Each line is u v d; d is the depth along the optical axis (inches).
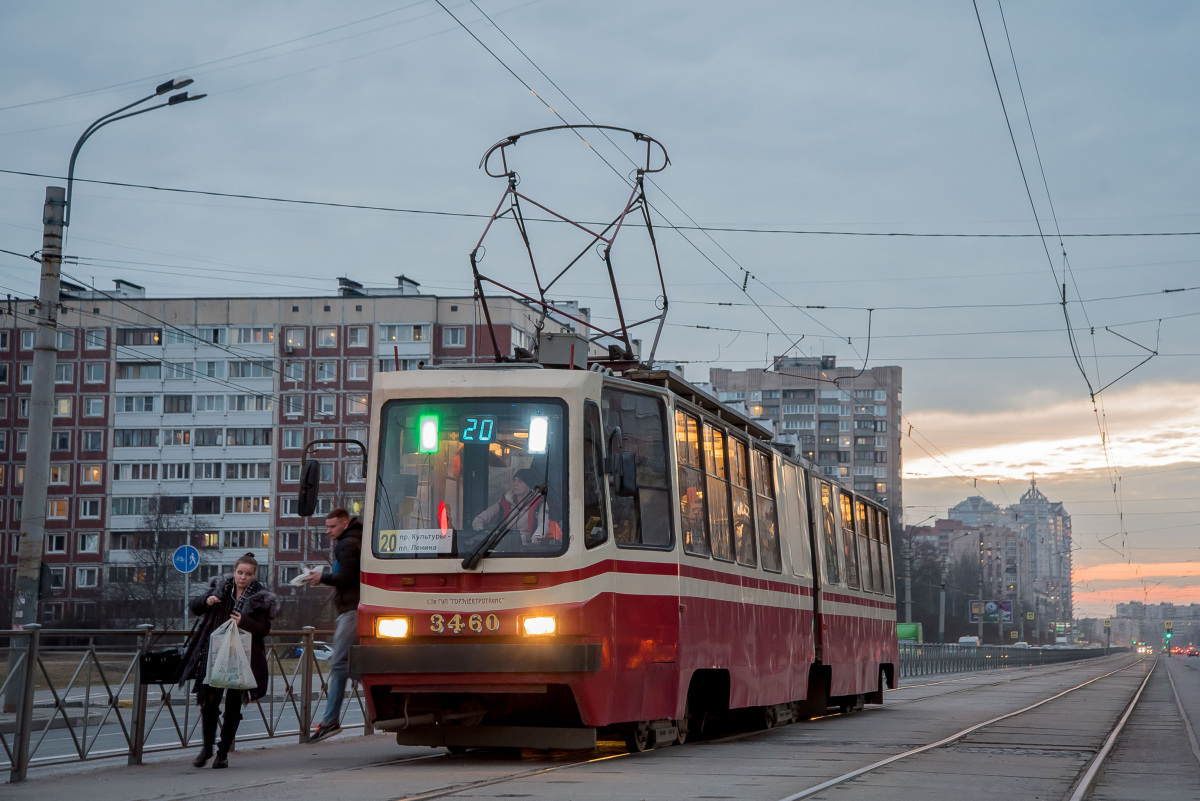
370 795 335.0
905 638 2183.8
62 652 402.6
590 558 423.5
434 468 433.1
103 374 3523.6
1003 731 649.0
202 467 3454.7
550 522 422.6
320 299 3425.2
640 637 448.8
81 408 3526.1
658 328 538.9
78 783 374.6
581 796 333.7
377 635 421.7
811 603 710.5
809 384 5984.3
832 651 752.3
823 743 548.7
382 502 433.1
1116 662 4274.1
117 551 3476.9
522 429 432.1
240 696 424.8
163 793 346.3
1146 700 1150.3
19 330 3592.5
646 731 474.0
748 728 635.5
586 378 440.5
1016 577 5600.4
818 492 754.8
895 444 5979.3
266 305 3454.7
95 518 3496.6
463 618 415.8
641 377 503.5
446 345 3326.8
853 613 821.2
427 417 437.7
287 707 535.2
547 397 434.6
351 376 3393.2
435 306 3341.5
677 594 480.4
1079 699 1104.2
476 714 432.5
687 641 489.1
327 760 452.4
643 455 473.1
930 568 4638.3
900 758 473.7
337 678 495.2
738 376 6058.1
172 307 3501.5
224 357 3469.5
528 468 429.1
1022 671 2481.5
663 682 466.9
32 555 692.7
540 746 426.9
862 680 840.3
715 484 545.6
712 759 452.8
